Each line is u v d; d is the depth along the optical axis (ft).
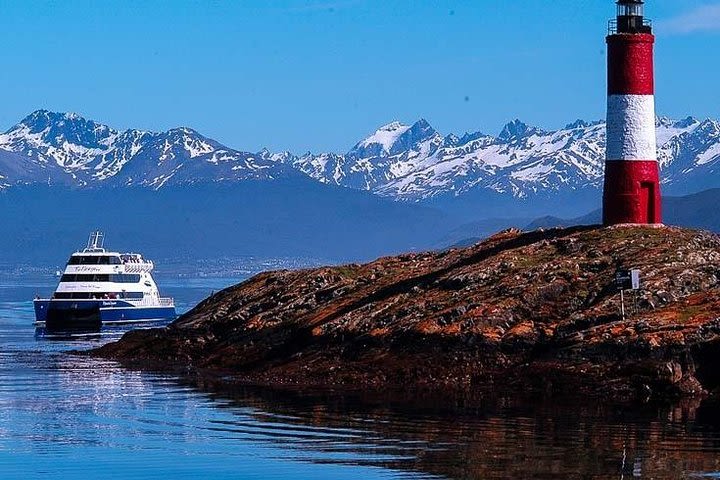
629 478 426.10
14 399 621.31
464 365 640.17
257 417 553.23
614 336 604.49
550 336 636.07
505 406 573.74
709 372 586.04
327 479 430.61
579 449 471.62
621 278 639.35
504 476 430.20
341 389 638.94
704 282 649.20
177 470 449.06
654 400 579.07
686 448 473.26
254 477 435.94
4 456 474.90
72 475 444.96
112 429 528.63
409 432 510.58
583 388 592.19
